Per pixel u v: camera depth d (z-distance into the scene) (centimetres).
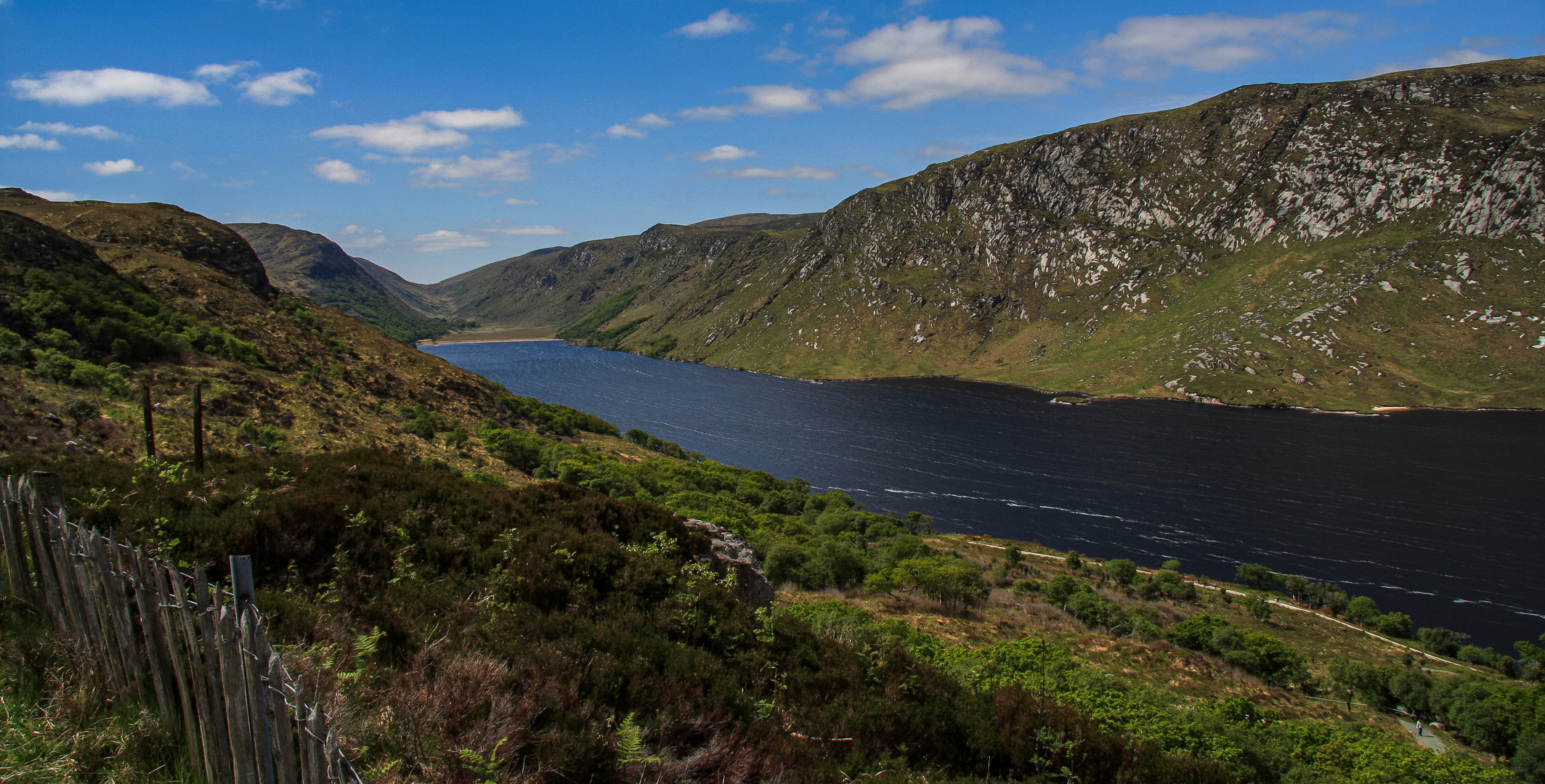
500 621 1020
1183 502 12794
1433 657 6975
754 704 1007
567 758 706
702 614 1269
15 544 773
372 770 592
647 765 777
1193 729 1961
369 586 1110
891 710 1117
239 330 10844
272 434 6894
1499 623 8331
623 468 9950
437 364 14812
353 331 14462
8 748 579
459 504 1544
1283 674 4706
